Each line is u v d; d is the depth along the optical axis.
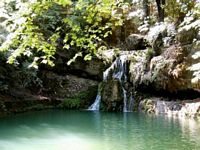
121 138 8.92
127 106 14.48
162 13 14.17
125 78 14.96
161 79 13.46
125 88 14.75
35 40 5.45
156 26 14.02
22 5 5.05
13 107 13.38
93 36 6.22
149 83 13.95
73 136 9.25
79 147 8.00
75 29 5.96
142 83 14.23
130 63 14.85
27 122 11.42
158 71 13.48
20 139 8.93
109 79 15.25
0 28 10.38
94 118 12.46
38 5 5.03
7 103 13.15
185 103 12.74
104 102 14.80
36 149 7.87
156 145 8.04
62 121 11.77
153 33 14.03
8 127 10.52
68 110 14.80
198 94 12.91
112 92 14.72
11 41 5.38
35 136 9.29
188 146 7.86
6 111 12.85
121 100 14.60
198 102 12.37
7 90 14.09
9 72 14.57
